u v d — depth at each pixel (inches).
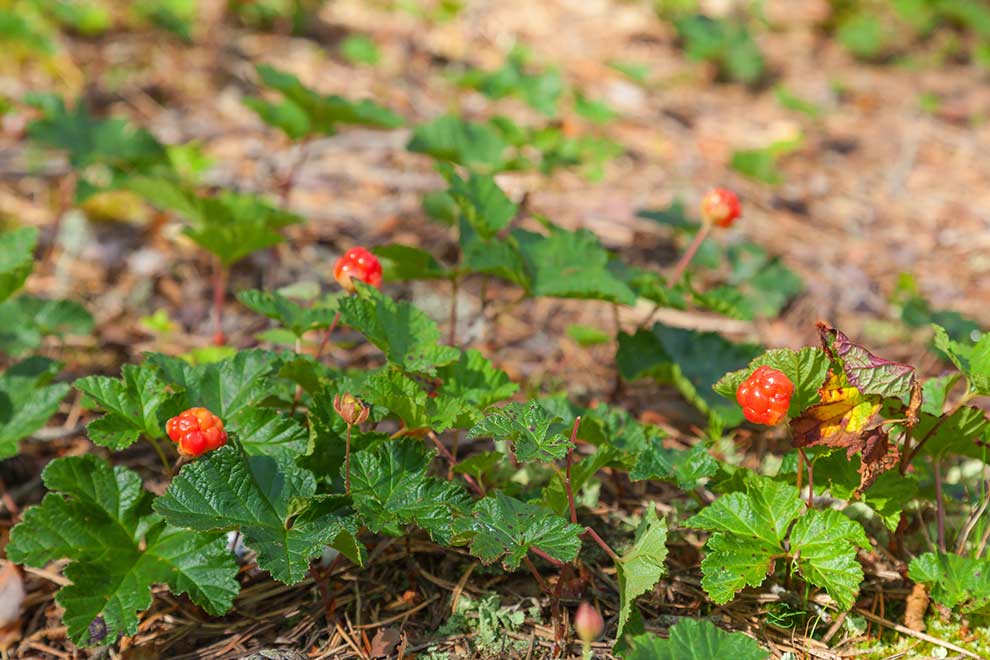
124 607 101.6
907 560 121.4
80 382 114.3
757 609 115.5
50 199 210.5
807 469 115.0
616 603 115.5
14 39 231.1
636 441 126.9
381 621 114.2
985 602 106.0
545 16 339.0
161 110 250.7
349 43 274.2
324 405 116.6
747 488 109.0
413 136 183.6
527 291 143.7
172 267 195.6
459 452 143.3
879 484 110.7
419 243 207.5
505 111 272.2
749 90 307.0
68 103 242.2
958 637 112.4
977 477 135.0
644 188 239.0
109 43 271.3
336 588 118.3
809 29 358.9
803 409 108.0
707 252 195.3
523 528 101.6
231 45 285.0
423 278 150.6
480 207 147.7
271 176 228.4
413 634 112.4
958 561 109.3
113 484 111.3
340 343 154.9
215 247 155.7
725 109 291.0
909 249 219.6
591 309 193.3
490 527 101.1
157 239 203.3
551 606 112.8
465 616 113.3
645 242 214.2
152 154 189.5
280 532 102.3
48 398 129.9
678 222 183.9
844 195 244.5
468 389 123.3
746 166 227.9
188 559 106.6
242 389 117.7
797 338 185.0
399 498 107.5
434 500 107.9
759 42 344.5
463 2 332.2
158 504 100.7
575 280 143.6
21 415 128.3
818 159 263.4
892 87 318.3
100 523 108.3
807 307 195.2
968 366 110.4
